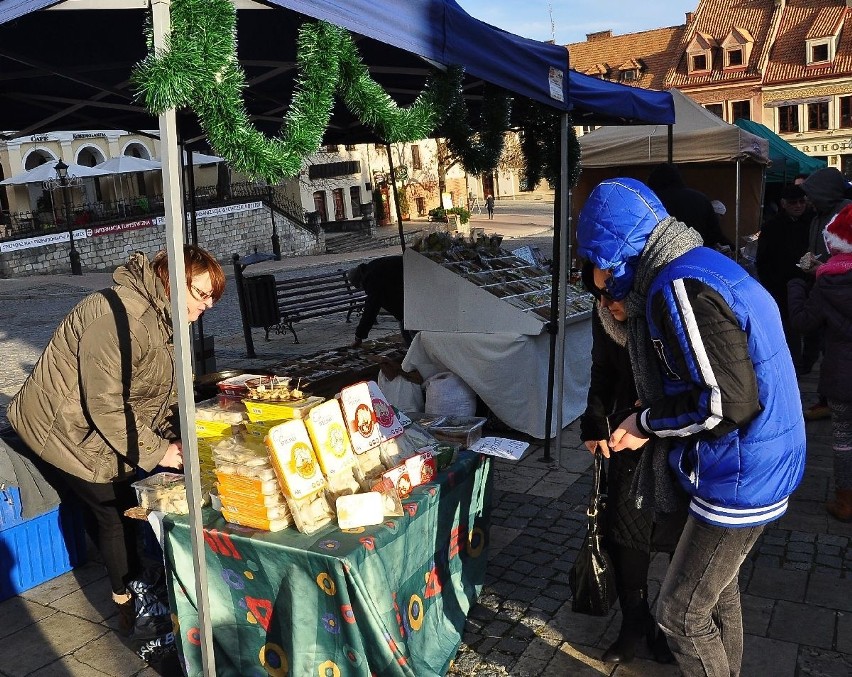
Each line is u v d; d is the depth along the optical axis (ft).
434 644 9.67
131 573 10.53
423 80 17.52
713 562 7.04
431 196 119.34
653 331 6.83
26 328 45.37
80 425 9.84
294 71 16.66
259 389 9.41
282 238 103.91
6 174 101.65
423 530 9.30
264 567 8.43
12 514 11.84
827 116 146.20
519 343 17.22
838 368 12.82
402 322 21.31
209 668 8.36
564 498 14.90
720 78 154.61
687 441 7.08
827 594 11.12
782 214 22.26
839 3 146.41
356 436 9.32
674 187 14.53
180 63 6.78
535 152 16.55
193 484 7.87
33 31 12.53
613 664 9.64
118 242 90.99
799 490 14.90
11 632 10.91
